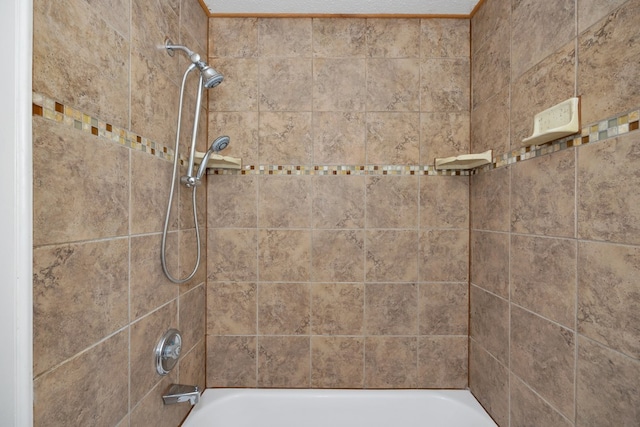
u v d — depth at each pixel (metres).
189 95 1.26
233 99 1.48
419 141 1.48
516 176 1.11
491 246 1.29
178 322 1.19
